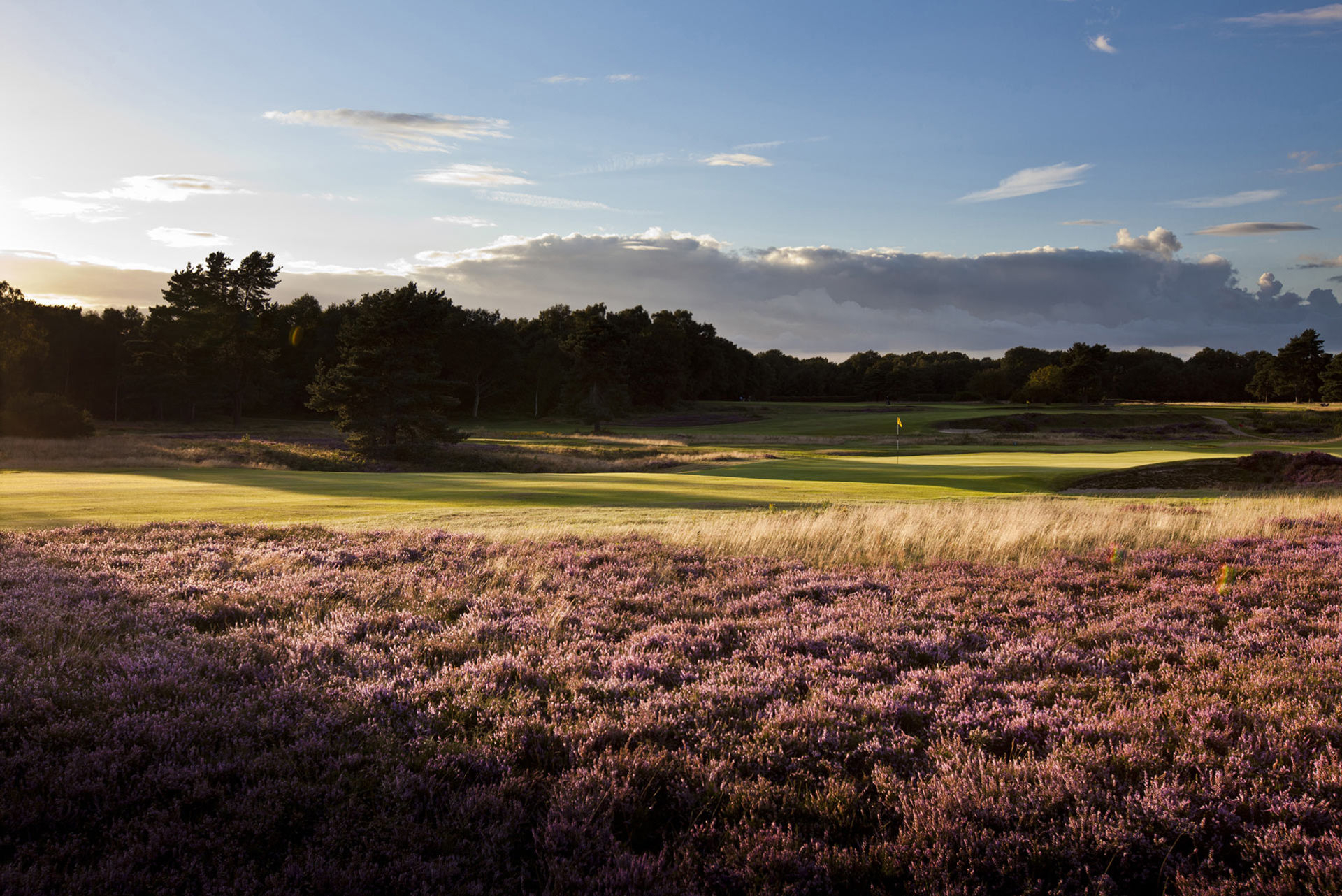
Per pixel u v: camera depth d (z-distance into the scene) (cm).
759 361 18275
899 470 3941
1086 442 7669
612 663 690
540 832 421
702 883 381
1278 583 1007
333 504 2242
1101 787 457
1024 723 548
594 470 5216
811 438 8025
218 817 417
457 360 12462
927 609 925
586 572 1148
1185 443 7350
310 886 364
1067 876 379
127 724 511
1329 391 12494
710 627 831
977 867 389
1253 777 470
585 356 11388
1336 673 636
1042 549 1339
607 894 363
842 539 1427
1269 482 3241
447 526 1753
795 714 568
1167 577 1089
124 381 10712
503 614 886
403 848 399
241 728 522
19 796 418
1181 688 621
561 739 526
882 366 16725
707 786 465
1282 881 362
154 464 4325
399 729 539
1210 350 18800
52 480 2984
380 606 927
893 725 556
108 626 765
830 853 399
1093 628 807
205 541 1388
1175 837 413
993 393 15312
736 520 1738
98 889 353
